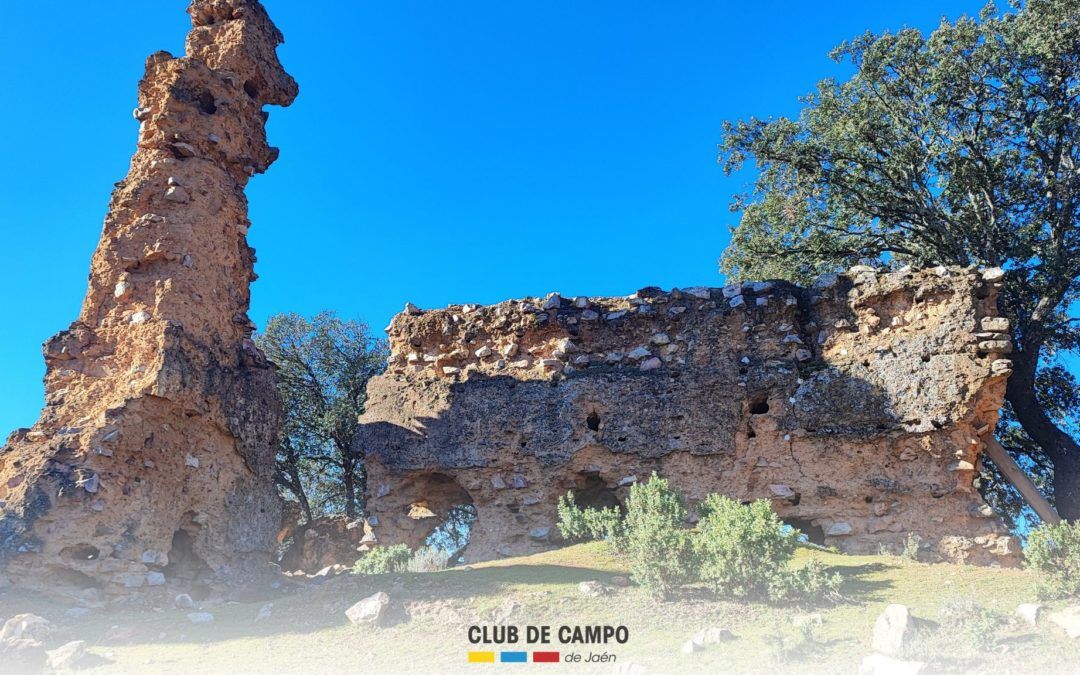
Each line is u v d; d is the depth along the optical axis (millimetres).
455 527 29359
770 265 29469
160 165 18078
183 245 17484
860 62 26000
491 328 21031
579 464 18922
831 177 26703
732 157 27688
